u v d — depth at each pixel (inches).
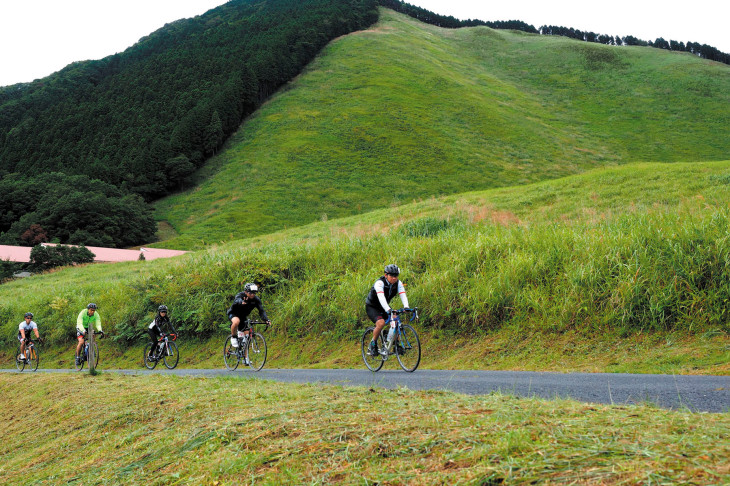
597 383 242.5
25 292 1173.7
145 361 552.1
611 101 3777.1
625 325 356.8
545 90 4094.5
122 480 158.7
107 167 3095.5
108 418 250.5
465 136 3105.3
